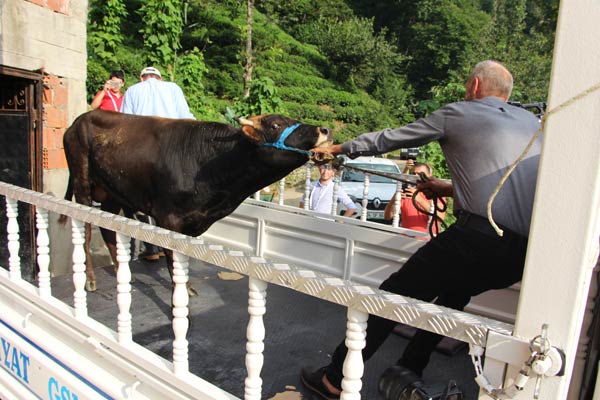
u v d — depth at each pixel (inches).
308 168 184.4
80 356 94.7
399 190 151.9
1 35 160.4
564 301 41.7
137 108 163.2
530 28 1352.1
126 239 82.6
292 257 159.9
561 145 40.8
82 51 198.1
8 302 119.0
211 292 146.8
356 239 142.0
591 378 63.7
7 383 114.6
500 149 77.0
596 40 38.4
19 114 174.6
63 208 94.0
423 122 85.4
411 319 49.4
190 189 127.8
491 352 44.9
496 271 81.1
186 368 73.8
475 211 78.3
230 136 123.0
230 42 1074.1
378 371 104.2
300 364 104.0
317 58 1304.1
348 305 54.1
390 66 1450.5
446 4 1692.9
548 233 42.1
